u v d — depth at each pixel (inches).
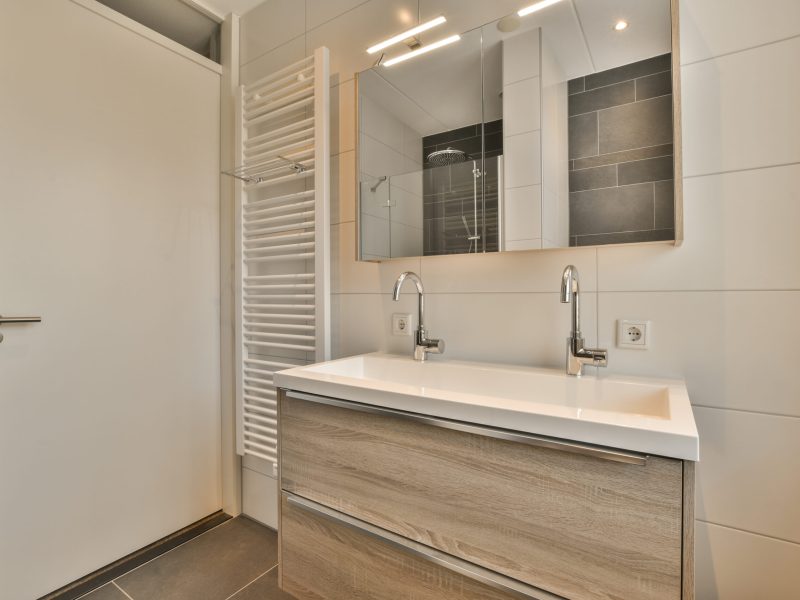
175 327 73.7
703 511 41.5
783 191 38.3
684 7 42.2
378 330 63.6
